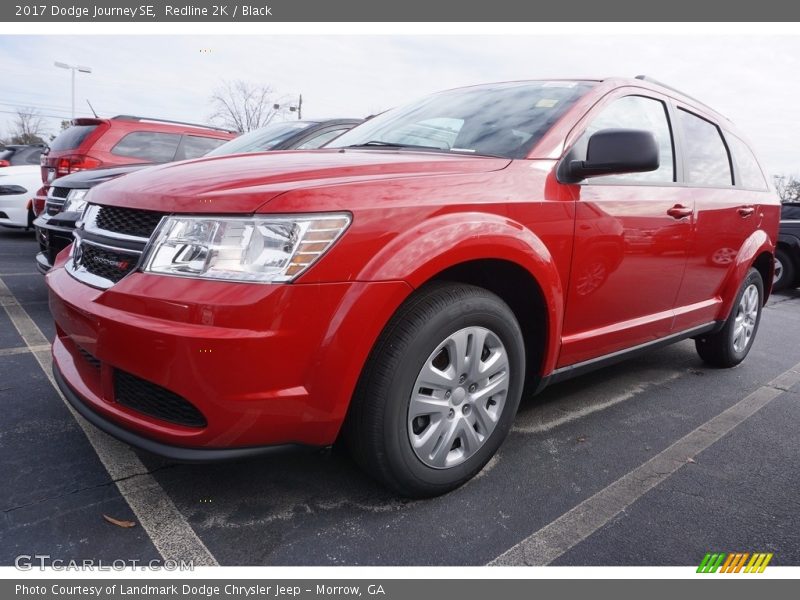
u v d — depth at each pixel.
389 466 2.02
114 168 4.80
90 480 2.21
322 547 1.92
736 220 3.74
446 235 1.99
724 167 3.83
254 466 2.37
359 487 2.26
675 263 3.18
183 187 1.95
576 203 2.49
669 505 2.30
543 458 2.62
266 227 1.77
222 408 1.74
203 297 1.73
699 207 3.30
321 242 1.79
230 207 1.80
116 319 1.81
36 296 5.06
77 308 1.95
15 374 3.19
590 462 2.62
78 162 6.68
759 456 2.79
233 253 1.77
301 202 1.80
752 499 2.39
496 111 2.87
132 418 1.89
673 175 3.24
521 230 2.24
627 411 3.26
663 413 3.27
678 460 2.69
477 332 2.17
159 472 2.29
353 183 1.94
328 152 2.66
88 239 2.12
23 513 1.99
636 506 2.28
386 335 1.95
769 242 4.26
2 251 7.33
